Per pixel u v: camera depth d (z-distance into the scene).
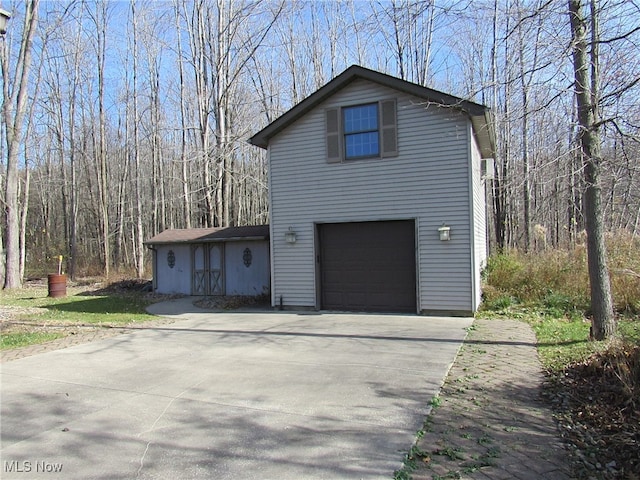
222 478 3.06
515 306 10.08
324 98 10.66
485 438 3.60
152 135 25.03
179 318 10.52
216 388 5.07
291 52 22.23
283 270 11.20
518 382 5.01
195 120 23.88
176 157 29.02
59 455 3.46
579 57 5.23
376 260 10.53
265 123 22.08
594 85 5.07
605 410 4.04
